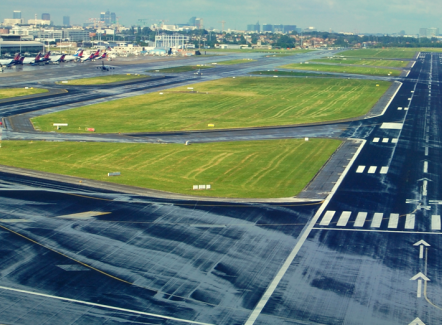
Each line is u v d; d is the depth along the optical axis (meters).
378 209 70.12
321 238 60.38
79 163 93.69
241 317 44.03
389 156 99.38
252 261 54.44
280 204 71.94
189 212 68.81
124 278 50.69
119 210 69.44
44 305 45.69
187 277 50.94
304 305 45.94
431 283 49.88
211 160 96.25
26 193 76.25
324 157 98.38
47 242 59.03
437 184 81.94
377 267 53.06
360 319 43.75
